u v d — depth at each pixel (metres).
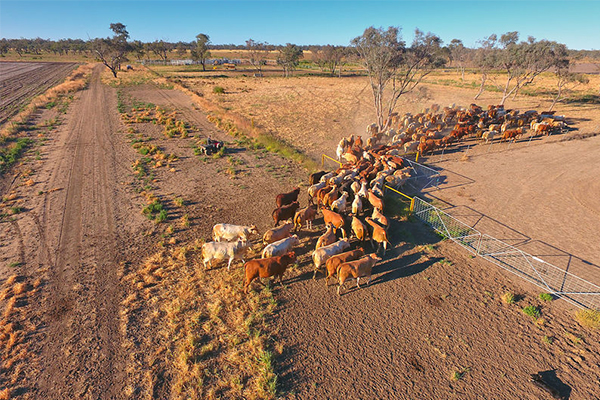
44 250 13.28
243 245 12.04
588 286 11.61
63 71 91.69
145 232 14.72
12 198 17.67
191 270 12.26
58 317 10.01
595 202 17.80
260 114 41.22
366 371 8.55
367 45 28.17
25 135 29.91
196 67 118.12
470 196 18.62
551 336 9.62
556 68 40.50
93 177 20.78
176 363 8.67
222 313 10.31
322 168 22.97
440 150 27.16
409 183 20.45
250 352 9.01
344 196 15.96
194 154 25.53
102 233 14.59
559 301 10.95
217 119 36.41
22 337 9.27
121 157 24.45
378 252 13.62
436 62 28.78
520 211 16.91
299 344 9.31
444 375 8.46
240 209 17.05
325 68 118.94
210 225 15.44
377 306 10.72
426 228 15.41
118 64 97.19
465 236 14.59
